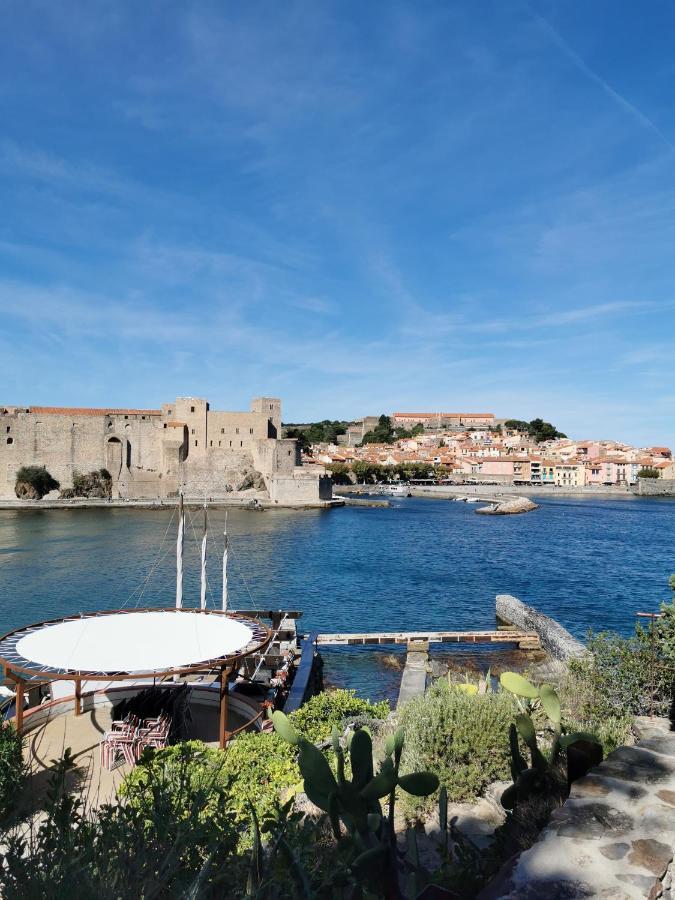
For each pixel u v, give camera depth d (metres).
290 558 67.75
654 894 4.29
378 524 105.69
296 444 145.00
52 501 128.12
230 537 85.81
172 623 19.59
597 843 4.83
